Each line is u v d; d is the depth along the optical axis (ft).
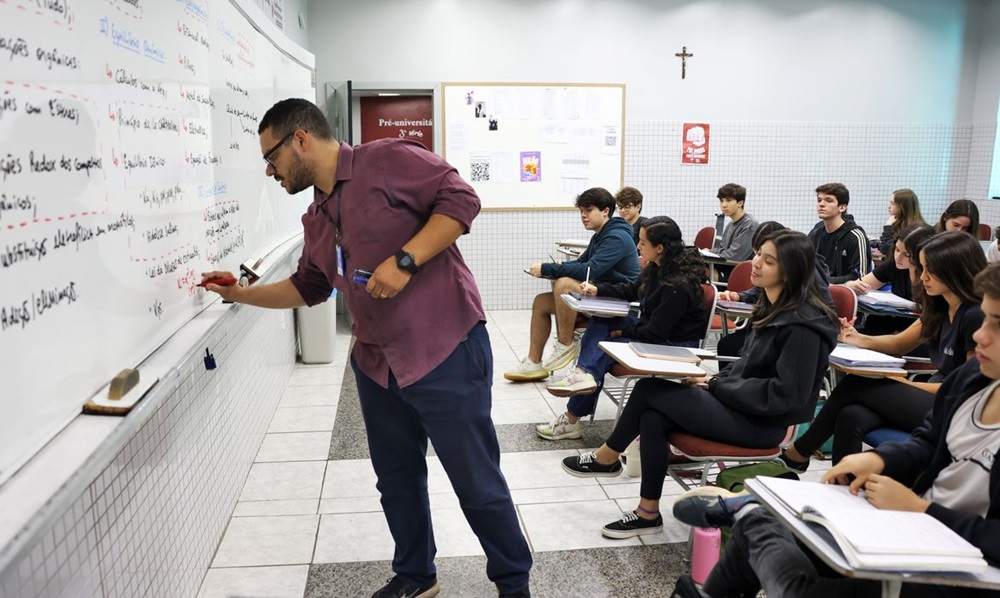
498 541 6.64
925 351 10.69
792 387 7.33
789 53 22.89
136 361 5.08
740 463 8.23
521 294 22.85
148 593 5.63
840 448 8.54
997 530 4.30
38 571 3.74
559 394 11.23
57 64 3.85
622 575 7.66
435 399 6.16
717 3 22.39
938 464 5.25
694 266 10.75
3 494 3.20
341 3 21.02
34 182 3.57
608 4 21.94
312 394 14.14
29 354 3.50
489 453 6.56
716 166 23.13
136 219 5.11
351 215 5.97
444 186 5.88
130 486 5.22
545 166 22.20
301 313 16.12
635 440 10.05
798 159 23.48
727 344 12.59
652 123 22.58
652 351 8.70
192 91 6.72
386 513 6.98
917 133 23.93
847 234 15.53
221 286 6.82
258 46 10.33
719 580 6.02
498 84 21.61
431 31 21.43
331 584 7.53
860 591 4.89
